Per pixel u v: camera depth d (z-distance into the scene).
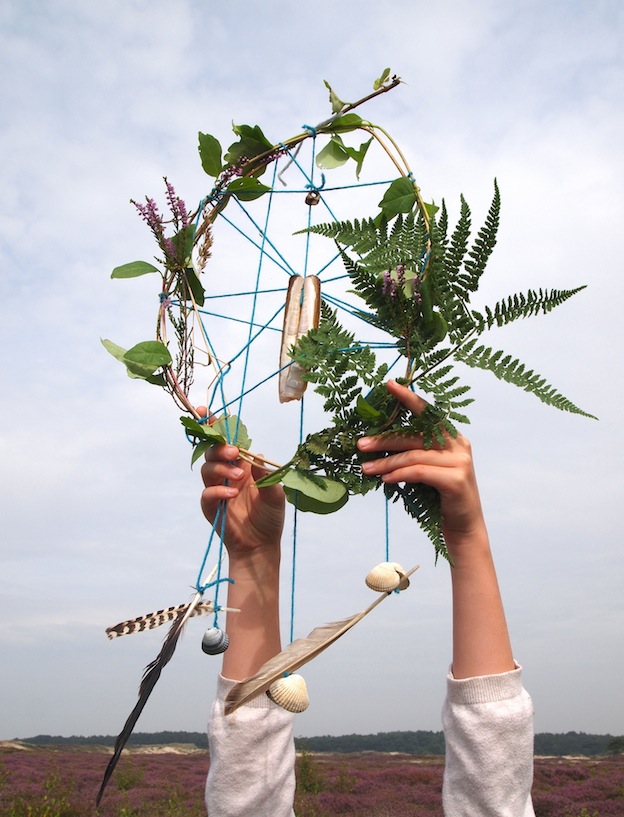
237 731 1.76
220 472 1.78
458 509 1.52
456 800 1.51
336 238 1.64
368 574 1.47
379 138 1.91
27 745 30.31
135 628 1.46
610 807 14.06
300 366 1.73
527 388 1.48
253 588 1.91
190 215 1.97
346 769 20.92
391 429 1.58
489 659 1.54
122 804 13.54
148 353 1.80
